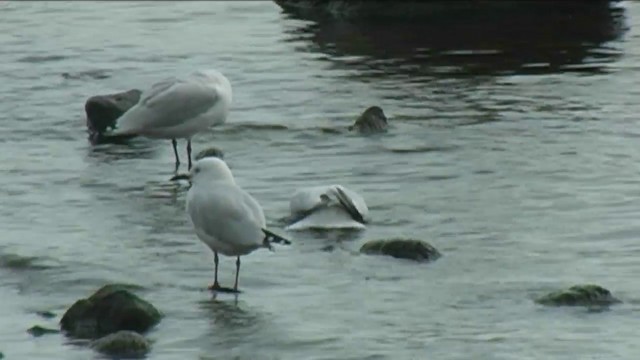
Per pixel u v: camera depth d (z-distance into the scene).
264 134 20.41
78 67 25.30
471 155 18.89
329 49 26.23
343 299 13.82
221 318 13.41
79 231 16.09
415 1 29.16
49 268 14.86
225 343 12.84
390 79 23.66
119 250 15.39
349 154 19.23
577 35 26.67
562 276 14.28
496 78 23.47
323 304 13.70
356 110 21.66
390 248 14.99
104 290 13.47
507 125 20.39
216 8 31.05
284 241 13.88
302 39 27.25
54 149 19.94
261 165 18.86
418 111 21.42
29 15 30.62
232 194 13.91
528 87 22.75
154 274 14.65
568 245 15.22
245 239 13.76
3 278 14.70
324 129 20.55
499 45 26.05
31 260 15.06
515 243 15.31
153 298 13.95
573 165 18.25
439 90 22.73
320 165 18.75
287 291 14.09
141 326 13.22
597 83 22.84
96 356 12.59
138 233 15.98
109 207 17.03
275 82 23.73
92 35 28.36
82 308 13.33
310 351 12.59
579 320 13.16
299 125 20.81
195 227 14.03
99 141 20.38
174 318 13.45
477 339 12.76
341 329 13.07
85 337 13.09
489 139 19.66
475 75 23.75
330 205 16.09
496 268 14.56
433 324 13.14
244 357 12.51
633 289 13.88
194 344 12.84
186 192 17.66
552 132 19.92
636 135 19.64
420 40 26.69
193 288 14.23
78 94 23.25
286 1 30.70
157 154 19.62
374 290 14.04
